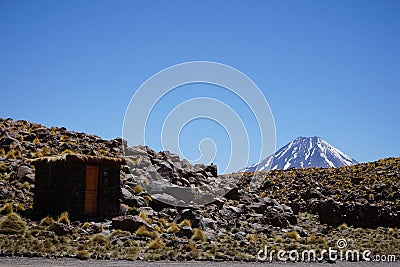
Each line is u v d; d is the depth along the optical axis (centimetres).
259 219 2969
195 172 3681
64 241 2058
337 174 4441
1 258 1731
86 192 2497
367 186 3909
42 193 2491
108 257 1881
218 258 2055
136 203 2764
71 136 3884
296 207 3519
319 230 3066
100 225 2334
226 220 2880
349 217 3284
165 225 2564
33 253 1828
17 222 2181
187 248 2139
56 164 2472
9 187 2683
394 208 3344
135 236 2225
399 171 4206
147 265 1767
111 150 3697
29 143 3431
